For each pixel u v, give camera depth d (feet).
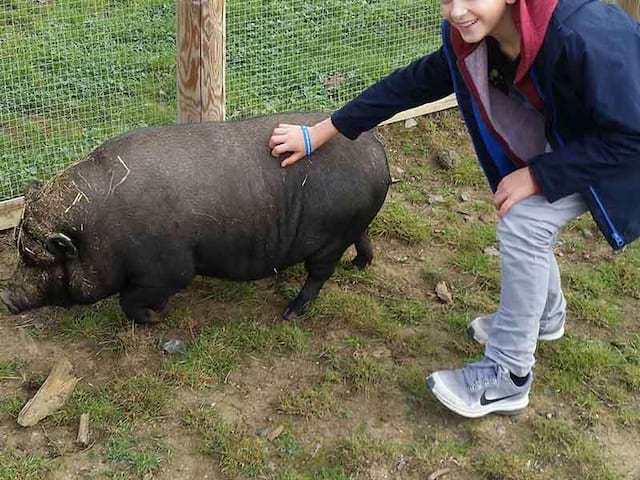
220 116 6.20
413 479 4.59
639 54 3.89
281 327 5.53
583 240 6.57
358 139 5.32
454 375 4.87
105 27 8.63
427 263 6.26
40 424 4.80
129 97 7.75
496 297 5.95
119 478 4.50
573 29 3.85
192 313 5.65
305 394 5.03
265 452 4.67
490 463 4.66
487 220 6.77
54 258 4.96
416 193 7.02
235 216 5.07
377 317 5.64
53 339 5.40
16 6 8.66
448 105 8.05
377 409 4.99
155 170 4.94
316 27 8.52
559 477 4.64
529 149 4.46
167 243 4.98
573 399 5.13
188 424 4.82
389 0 8.96
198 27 5.82
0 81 7.75
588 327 5.71
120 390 5.00
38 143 7.04
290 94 7.75
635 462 4.76
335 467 4.62
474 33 3.96
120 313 5.59
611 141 4.01
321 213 5.23
